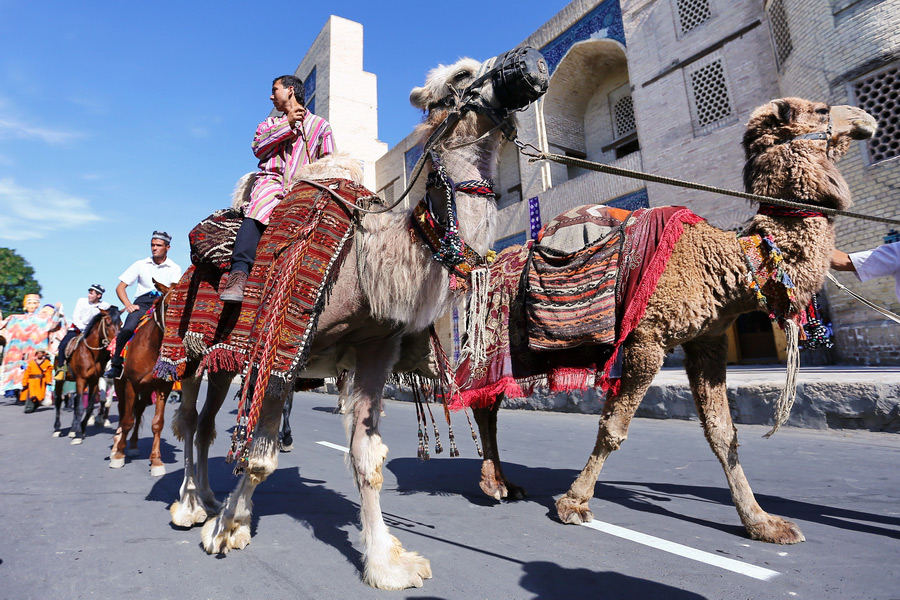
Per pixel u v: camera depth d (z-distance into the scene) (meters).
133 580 2.41
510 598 2.18
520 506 3.59
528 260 3.53
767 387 6.29
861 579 2.24
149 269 6.24
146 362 4.90
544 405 9.19
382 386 2.67
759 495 3.59
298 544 2.88
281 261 2.50
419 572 2.34
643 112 13.65
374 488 2.48
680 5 12.98
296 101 3.17
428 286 2.41
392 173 22.14
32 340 14.27
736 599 2.10
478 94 2.35
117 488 4.34
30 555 2.75
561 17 16.17
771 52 11.27
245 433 2.25
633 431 6.45
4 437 7.91
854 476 3.94
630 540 2.84
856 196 9.32
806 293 2.80
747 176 3.06
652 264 2.97
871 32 9.05
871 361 8.97
